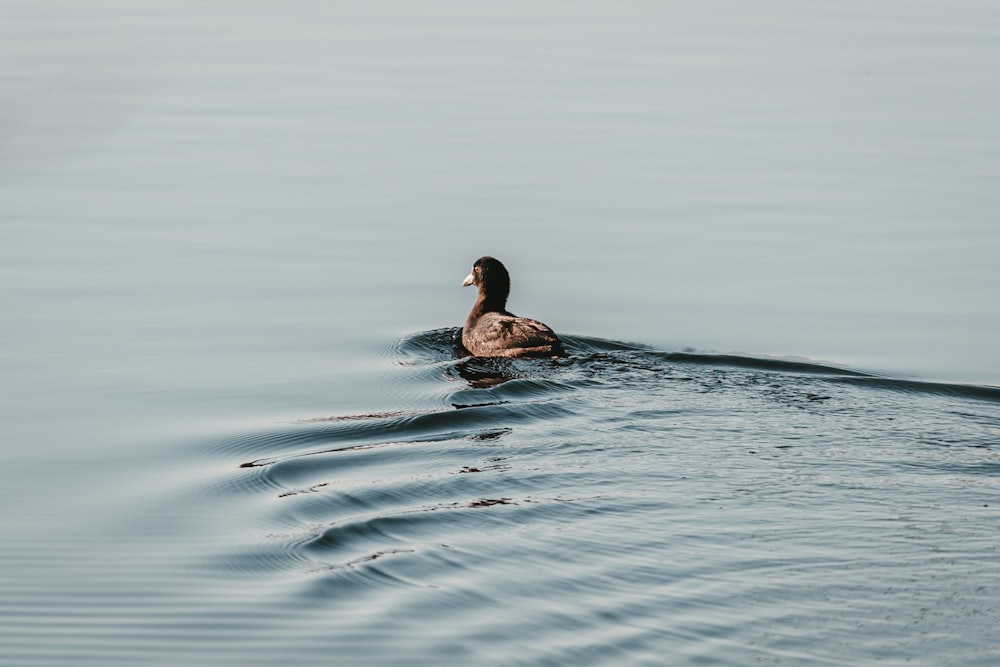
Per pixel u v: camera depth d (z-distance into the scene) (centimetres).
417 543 1712
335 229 3447
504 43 5734
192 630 1498
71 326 2744
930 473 1952
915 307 2944
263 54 5456
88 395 2377
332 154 4112
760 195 3750
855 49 5703
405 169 3966
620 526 1761
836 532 1736
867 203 3675
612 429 2161
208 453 2106
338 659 1428
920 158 4094
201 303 2920
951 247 3331
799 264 3228
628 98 4819
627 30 6069
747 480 1922
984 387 2359
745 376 2466
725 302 2989
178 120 4506
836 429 2158
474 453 2059
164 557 1702
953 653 1426
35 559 1700
